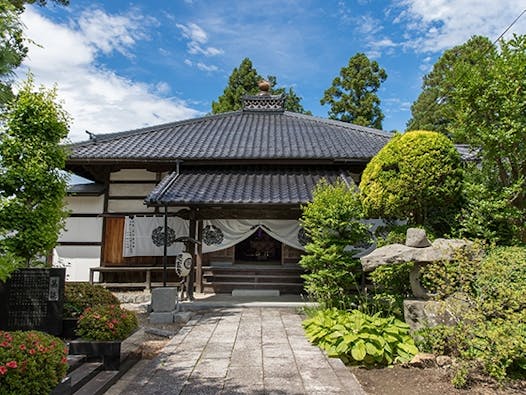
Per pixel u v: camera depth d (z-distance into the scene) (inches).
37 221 218.5
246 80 991.6
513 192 241.4
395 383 161.6
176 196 330.0
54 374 112.3
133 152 386.9
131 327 185.9
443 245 203.6
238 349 206.7
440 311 176.2
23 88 223.6
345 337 191.9
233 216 360.5
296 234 367.9
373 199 261.6
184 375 167.6
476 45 784.3
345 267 263.9
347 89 999.0
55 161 231.6
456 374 158.7
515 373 165.2
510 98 228.8
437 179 241.4
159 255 385.7
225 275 379.6
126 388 153.5
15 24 122.1
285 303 322.0
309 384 156.9
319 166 413.4
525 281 175.0
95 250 392.2
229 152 393.7
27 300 202.8
